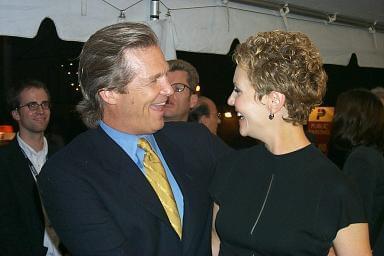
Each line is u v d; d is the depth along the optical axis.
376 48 3.55
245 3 2.66
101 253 1.12
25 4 1.90
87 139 1.27
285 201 1.13
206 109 2.71
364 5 3.27
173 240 1.20
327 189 1.08
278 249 1.11
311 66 1.08
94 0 2.10
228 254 1.24
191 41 2.42
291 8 2.84
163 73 1.21
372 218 1.99
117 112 1.23
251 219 1.17
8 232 2.02
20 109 2.30
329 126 4.08
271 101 1.10
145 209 1.18
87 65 1.20
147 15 2.27
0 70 4.64
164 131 1.43
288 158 1.15
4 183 2.08
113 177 1.19
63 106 4.73
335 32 3.25
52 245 2.15
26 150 2.31
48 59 4.95
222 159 1.35
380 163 2.04
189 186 1.29
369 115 2.21
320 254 1.08
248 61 1.11
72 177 1.16
